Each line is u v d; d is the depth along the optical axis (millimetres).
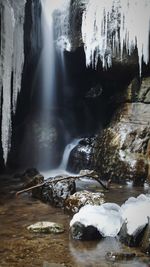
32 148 14703
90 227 6664
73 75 15242
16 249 6121
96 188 10656
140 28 12047
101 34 12547
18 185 11359
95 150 12906
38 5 13203
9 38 10555
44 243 6414
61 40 13305
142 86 12758
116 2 12203
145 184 11094
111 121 13555
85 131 15461
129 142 11945
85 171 11812
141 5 11922
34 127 15125
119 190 10438
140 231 6340
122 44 12406
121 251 6070
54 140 14906
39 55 14172
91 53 12938
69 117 15953
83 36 12656
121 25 12289
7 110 10734
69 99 16281
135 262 5656
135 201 7543
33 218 7863
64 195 8859
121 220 6910
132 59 12719
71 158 13734
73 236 6684
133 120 12500
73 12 12797
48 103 15789
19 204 9055
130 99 13070
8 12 10422
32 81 15438
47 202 9164
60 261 5664
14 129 15047
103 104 15008
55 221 7660
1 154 13805
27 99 15734
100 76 14625
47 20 13484
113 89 14453
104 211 7316
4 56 10406
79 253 5988
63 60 14211
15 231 7012
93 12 12469
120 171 11578
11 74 11727
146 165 11289
